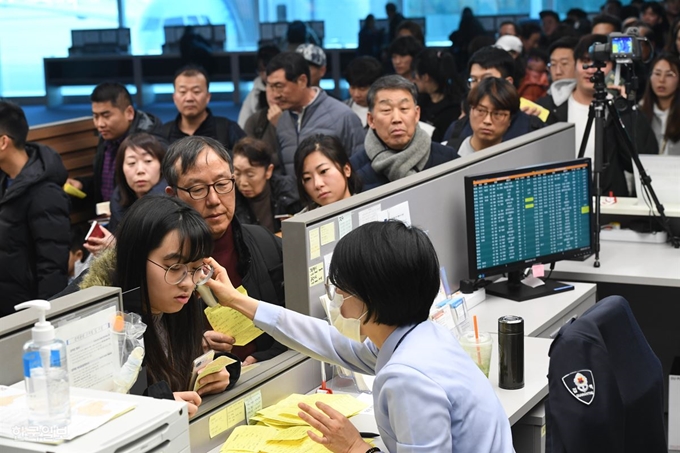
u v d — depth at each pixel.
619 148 4.27
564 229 3.39
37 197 3.74
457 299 2.70
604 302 2.11
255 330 2.22
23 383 1.54
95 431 1.35
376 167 3.64
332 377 2.47
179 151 2.24
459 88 5.44
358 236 1.66
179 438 1.44
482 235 3.14
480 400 1.65
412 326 1.69
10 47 7.38
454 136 4.66
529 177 3.25
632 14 8.08
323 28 8.16
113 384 1.67
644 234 3.90
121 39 7.55
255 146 3.76
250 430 2.07
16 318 1.58
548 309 3.11
